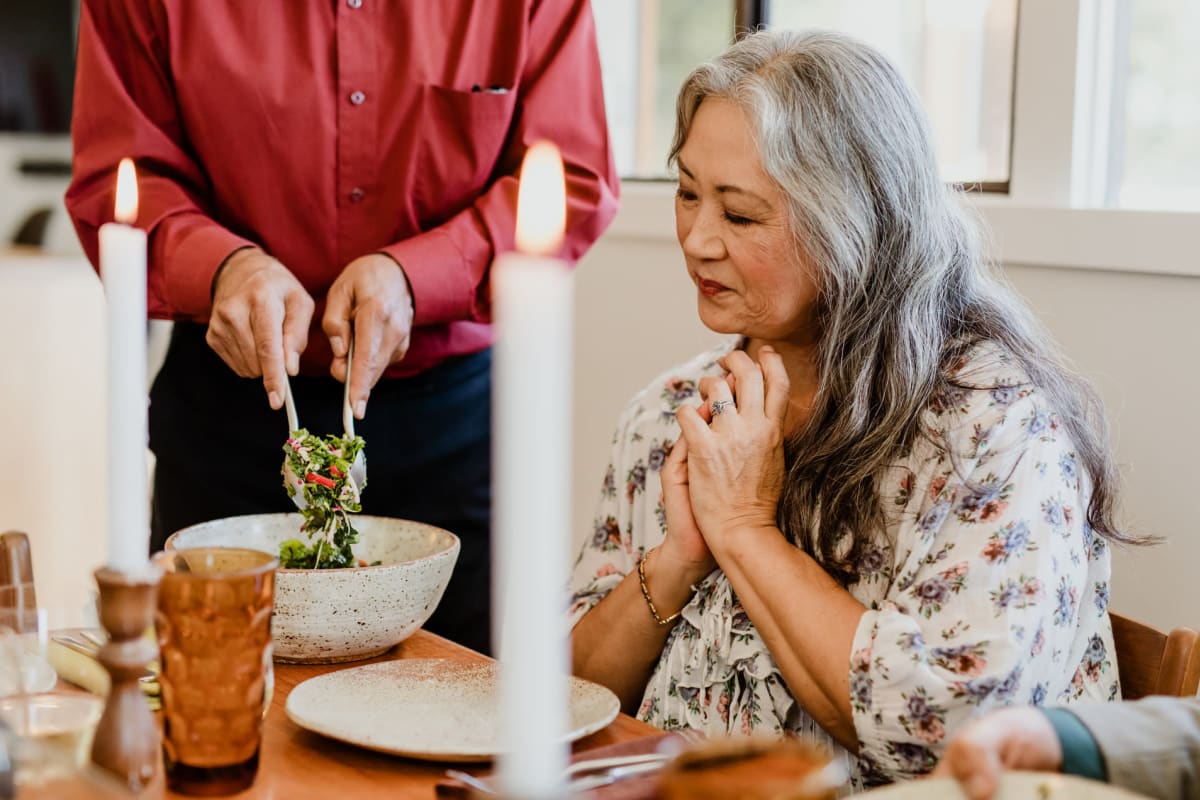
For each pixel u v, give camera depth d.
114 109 1.66
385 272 1.54
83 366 4.50
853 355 1.26
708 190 1.25
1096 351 1.87
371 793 0.93
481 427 1.82
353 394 1.44
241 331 1.42
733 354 1.30
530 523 0.55
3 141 4.58
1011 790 0.74
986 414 1.20
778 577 1.18
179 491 1.79
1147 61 1.92
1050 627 1.11
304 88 1.64
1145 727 0.83
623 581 1.33
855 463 1.25
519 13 1.71
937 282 1.26
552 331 0.54
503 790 0.57
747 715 1.27
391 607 1.18
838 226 1.22
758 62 1.25
